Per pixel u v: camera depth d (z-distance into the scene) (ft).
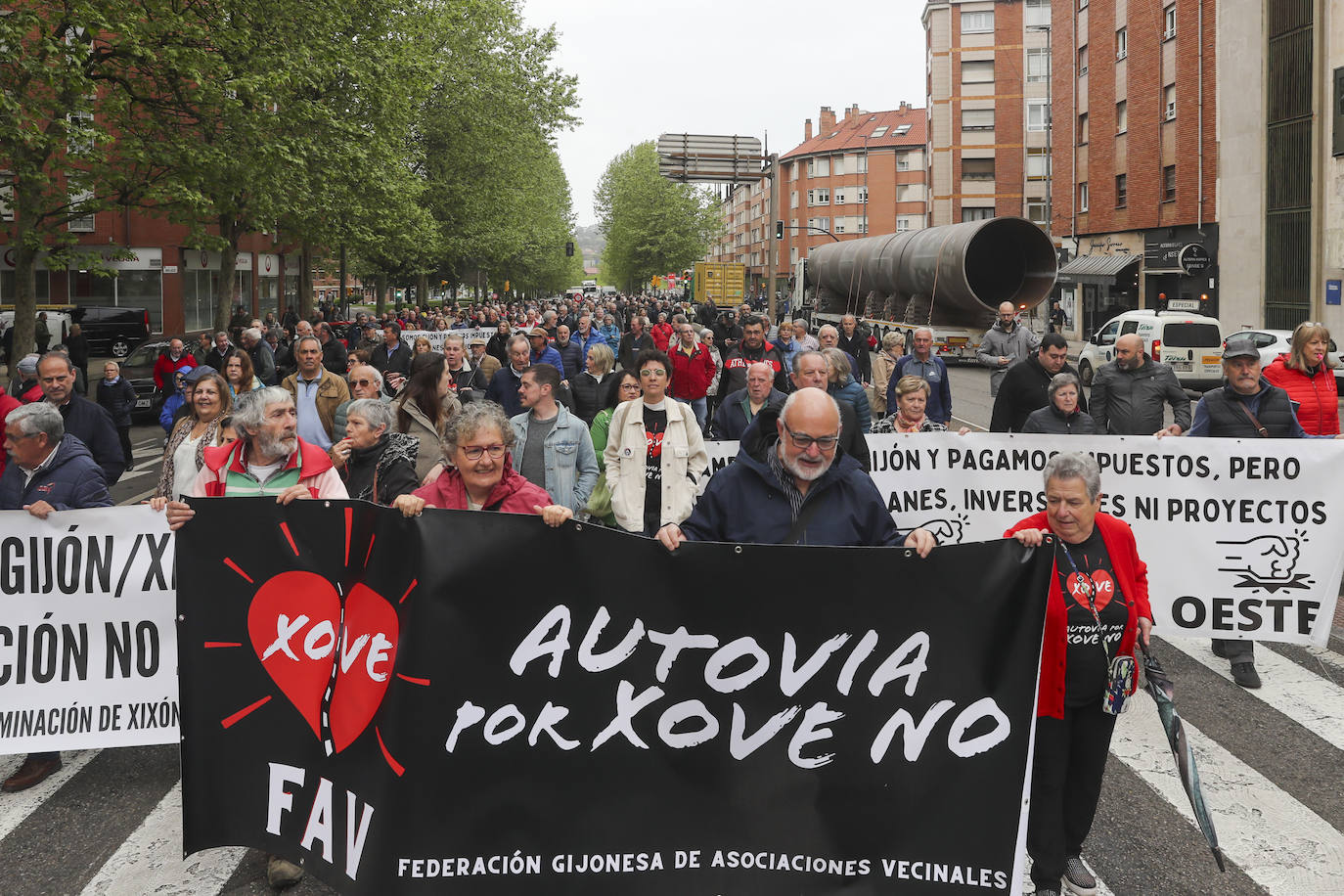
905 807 11.84
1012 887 11.67
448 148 143.33
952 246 94.58
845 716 11.91
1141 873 14.47
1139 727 19.72
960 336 99.71
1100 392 27.40
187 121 74.18
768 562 11.89
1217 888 14.06
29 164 60.80
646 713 12.00
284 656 12.58
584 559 12.00
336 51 78.69
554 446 22.68
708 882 11.99
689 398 39.75
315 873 12.33
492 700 12.02
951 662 11.82
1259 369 23.25
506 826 12.01
